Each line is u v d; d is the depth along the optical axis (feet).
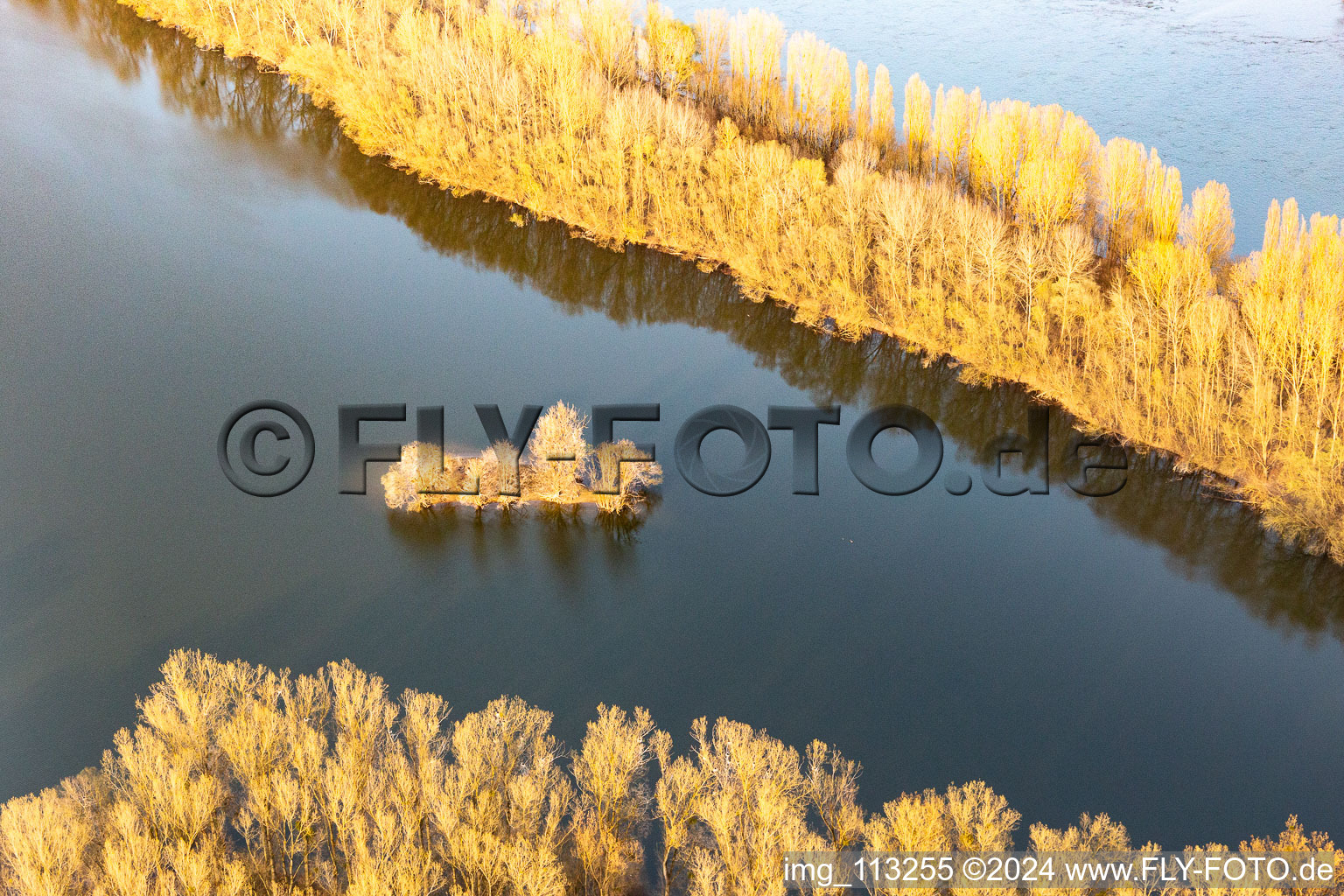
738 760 134.21
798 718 158.30
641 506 199.11
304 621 171.73
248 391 220.64
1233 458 199.00
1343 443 185.37
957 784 148.05
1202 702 162.71
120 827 123.54
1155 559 189.67
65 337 228.22
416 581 180.55
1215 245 223.30
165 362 225.56
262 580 178.91
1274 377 197.77
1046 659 170.09
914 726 157.48
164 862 124.36
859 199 235.81
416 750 139.95
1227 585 183.93
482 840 122.93
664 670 165.99
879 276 234.58
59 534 185.16
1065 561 189.26
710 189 257.34
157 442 205.98
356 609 174.70
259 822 130.41
